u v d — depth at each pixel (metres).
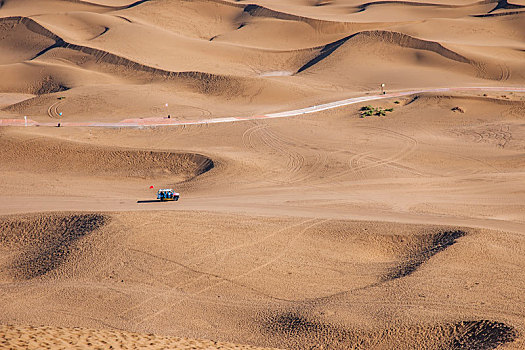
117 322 79.56
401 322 75.56
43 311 81.81
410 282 87.94
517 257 97.06
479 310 78.19
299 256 100.12
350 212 124.19
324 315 78.56
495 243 101.69
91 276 92.25
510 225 115.25
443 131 197.88
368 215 121.56
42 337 52.78
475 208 127.75
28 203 132.88
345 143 184.50
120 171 160.88
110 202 133.50
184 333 76.81
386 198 135.25
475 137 189.12
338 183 147.50
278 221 114.00
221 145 183.75
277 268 95.62
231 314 82.31
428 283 87.38
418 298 82.50
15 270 97.00
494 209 127.06
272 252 101.00
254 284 90.56
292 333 76.25
